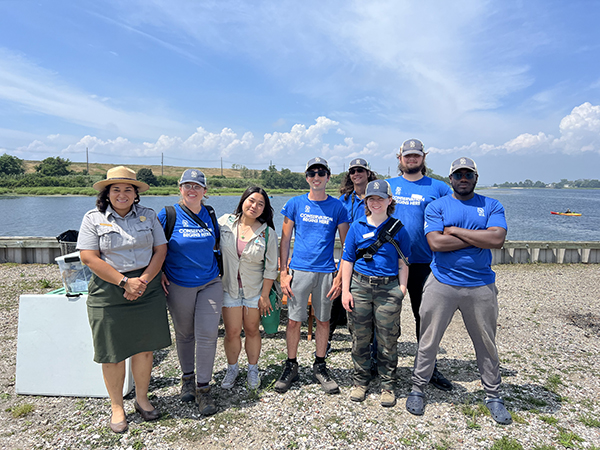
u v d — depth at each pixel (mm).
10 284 6156
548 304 5531
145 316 2502
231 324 2959
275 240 3000
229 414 2693
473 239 2566
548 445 2357
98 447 2316
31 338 2910
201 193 2777
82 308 2873
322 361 3146
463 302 2660
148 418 2598
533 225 26891
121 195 2387
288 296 3057
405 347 4027
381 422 2605
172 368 3436
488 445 2355
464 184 2730
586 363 3568
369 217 2895
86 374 2889
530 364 3545
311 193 3090
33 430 2475
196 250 2699
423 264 3121
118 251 2398
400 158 3330
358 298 2850
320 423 2594
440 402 2873
